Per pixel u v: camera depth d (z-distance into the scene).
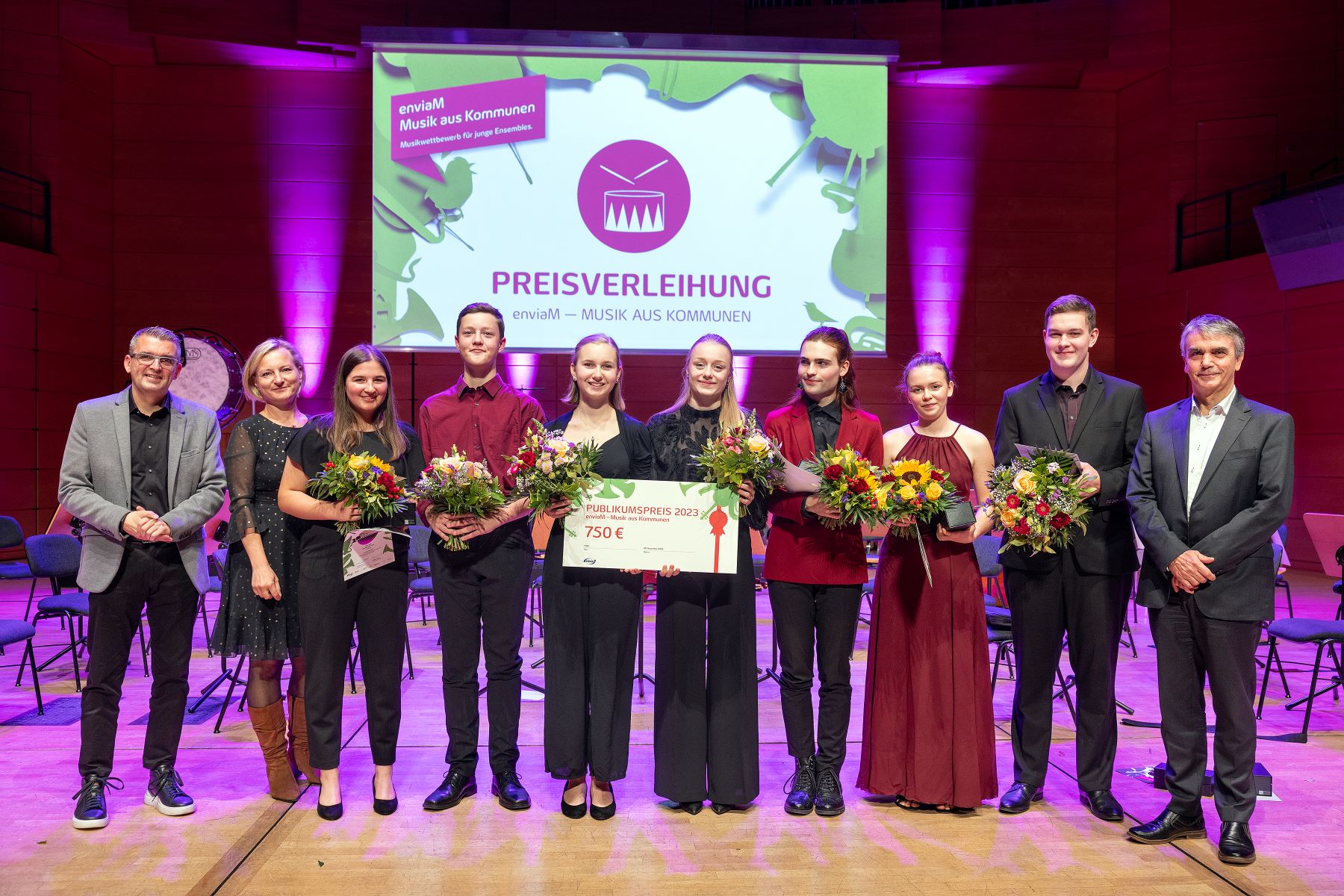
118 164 9.15
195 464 2.75
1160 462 2.51
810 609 2.71
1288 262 8.12
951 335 9.68
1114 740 2.68
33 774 3.04
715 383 2.66
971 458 2.78
